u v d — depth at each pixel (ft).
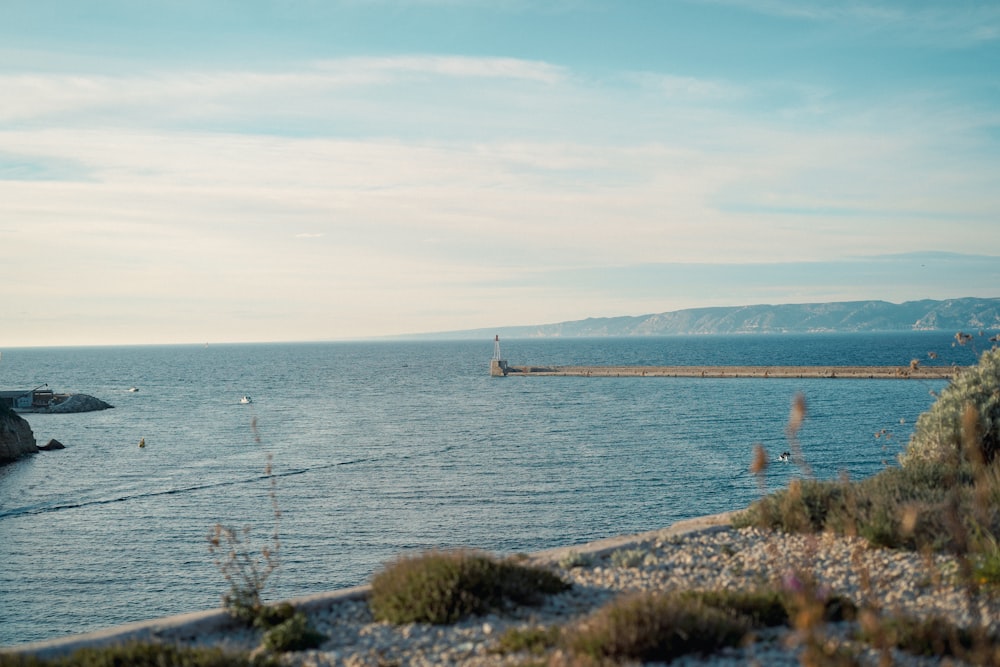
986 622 26.68
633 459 201.05
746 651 25.85
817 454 197.36
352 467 199.31
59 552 122.93
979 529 35.94
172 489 173.68
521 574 35.06
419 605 31.55
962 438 56.90
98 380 647.15
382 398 422.82
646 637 25.93
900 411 283.59
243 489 172.45
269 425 299.58
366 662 27.17
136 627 31.50
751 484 165.17
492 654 27.22
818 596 28.78
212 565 114.32
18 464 211.82
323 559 115.55
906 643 25.23
